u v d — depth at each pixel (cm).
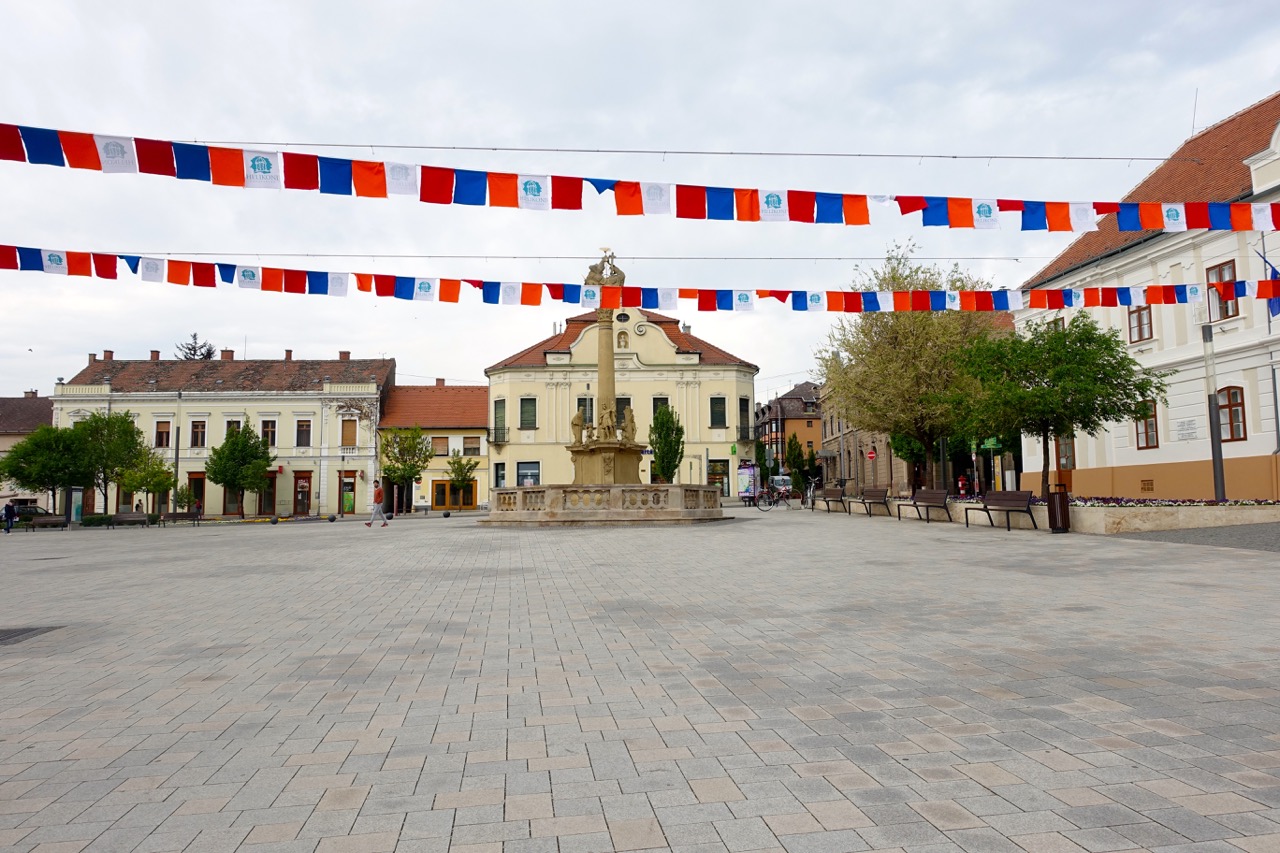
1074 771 394
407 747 453
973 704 509
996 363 2027
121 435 4862
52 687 603
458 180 985
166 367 6050
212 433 5728
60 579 1363
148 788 399
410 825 351
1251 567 1121
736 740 452
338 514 5638
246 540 2328
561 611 891
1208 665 590
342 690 579
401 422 5875
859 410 3222
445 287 1321
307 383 5912
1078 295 1530
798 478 6328
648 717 499
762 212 1057
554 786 391
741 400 5797
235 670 647
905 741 443
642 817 354
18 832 349
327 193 948
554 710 518
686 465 5688
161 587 1202
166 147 898
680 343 5897
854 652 660
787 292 1425
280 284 1250
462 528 2534
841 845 322
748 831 337
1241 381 2283
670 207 1034
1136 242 2641
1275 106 2491
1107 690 532
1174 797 360
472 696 555
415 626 821
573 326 6056
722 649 684
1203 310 2397
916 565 1256
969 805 357
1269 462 2180
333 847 330
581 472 2584
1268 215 1124
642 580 1137
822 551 1509
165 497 5547
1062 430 1966
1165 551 1362
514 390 5709
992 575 1115
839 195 1076
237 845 334
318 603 994
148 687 598
